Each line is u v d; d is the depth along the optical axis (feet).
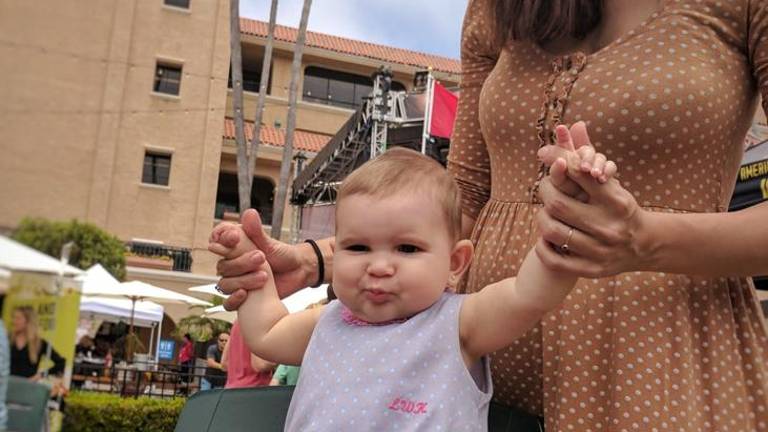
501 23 3.20
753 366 2.62
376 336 2.65
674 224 2.19
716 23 2.72
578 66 2.91
